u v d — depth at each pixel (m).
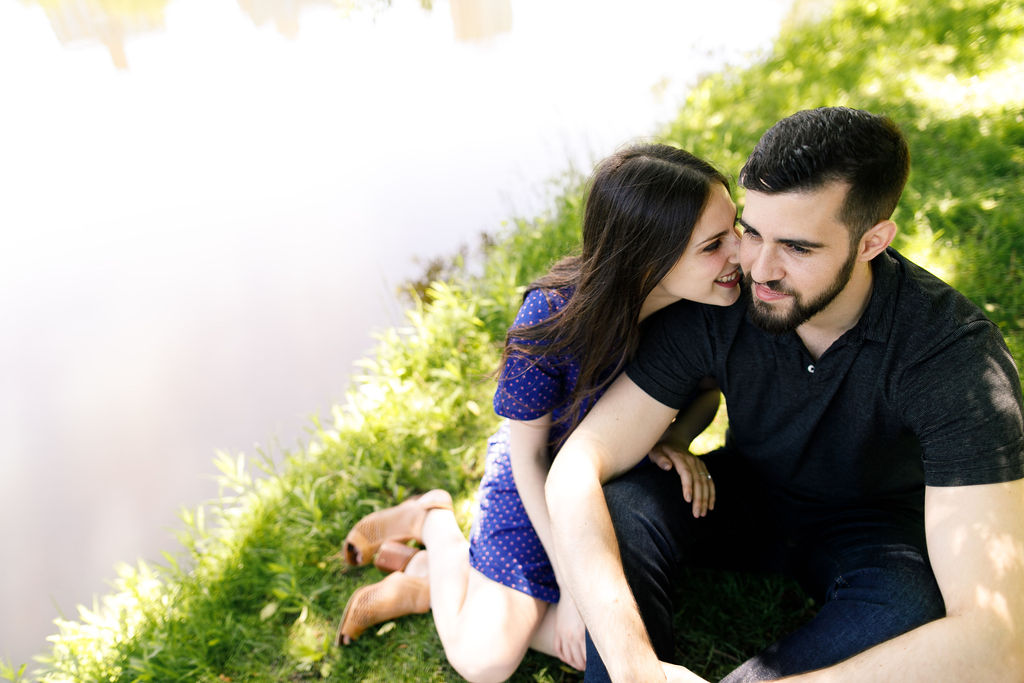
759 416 1.80
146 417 3.31
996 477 1.47
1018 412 1.49
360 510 2.69
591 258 1.77
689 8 6.78
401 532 2.45
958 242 3.07
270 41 7.43
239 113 6.07
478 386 3.10
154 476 3.09
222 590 2.47
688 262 1.67
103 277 4.21
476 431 2.94
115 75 6.98
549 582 2.01
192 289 4.07
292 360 3.57
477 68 6.20
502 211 4.30
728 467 2.03
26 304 4.04
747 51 5.59
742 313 1.73
